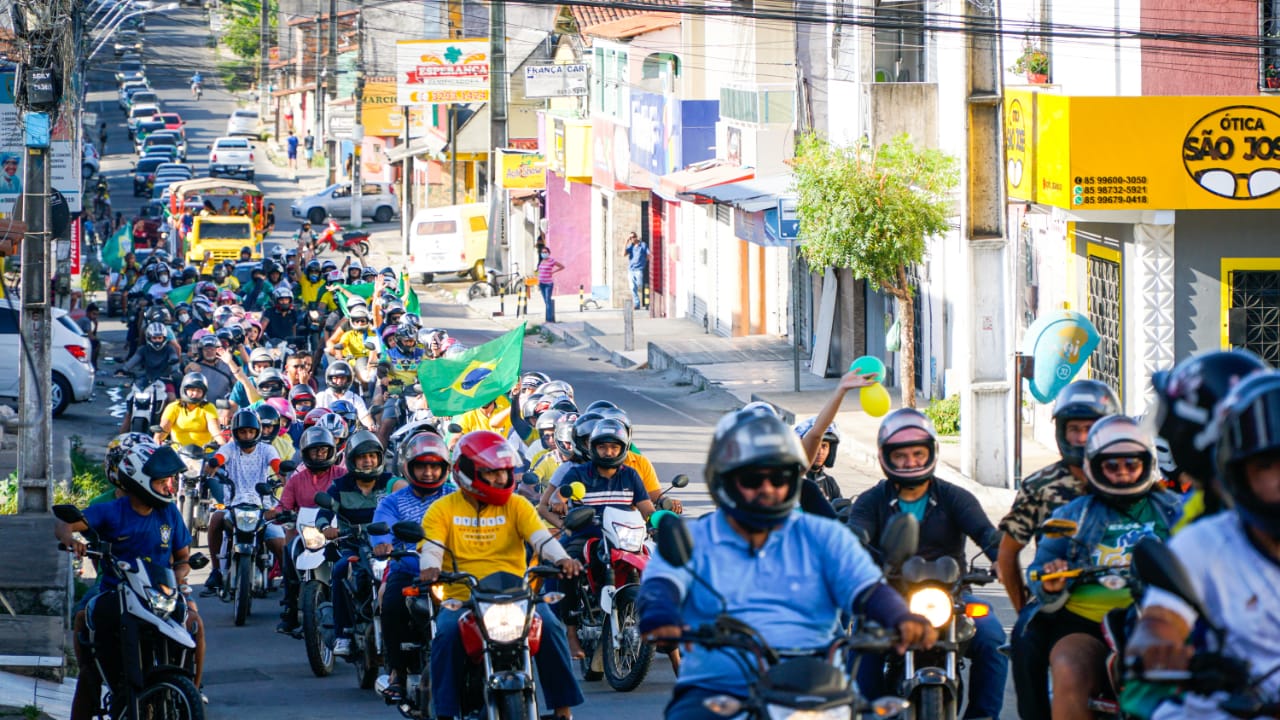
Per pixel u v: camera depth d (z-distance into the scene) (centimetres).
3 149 3447
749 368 5131
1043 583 1137
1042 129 3391
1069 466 1211
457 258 8312
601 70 7175
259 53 17300
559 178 7894
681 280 6588
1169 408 866
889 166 3841
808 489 1559
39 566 2391
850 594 913
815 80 4950
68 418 4659
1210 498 878
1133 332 3444
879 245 3812
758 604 923
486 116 9031
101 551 1486
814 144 3997
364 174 11612
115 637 1488
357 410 3148
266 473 2533
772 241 4406
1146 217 3378
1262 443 742
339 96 12231
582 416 2011
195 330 4925
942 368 4334
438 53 8588
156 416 3259
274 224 10556
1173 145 3241
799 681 836
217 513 2539
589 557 1925
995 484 3362
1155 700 797
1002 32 3297
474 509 1457
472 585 1363
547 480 2402
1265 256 3412
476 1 6353
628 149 6506
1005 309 3353
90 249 9212
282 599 2386
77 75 3941
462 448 1445
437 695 1375
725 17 5466
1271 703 762
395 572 1666
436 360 2727
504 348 2716
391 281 5259
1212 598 778
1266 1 3366
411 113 10788
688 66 5944
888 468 1315
